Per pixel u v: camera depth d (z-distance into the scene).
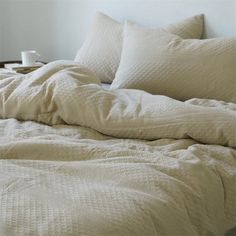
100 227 0.93
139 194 1.08
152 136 1.51
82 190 1.09
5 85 1.83
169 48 2.04
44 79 1.79
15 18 3.32
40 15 3.19
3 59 3.47
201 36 2.40
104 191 1.07
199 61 1.95
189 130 1.47
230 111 1.52
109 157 1.30
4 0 3.33
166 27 2.39
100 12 2.71
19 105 1.67
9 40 3.41
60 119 1.65
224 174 1.33
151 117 1.52
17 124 1.60
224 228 1.29
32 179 1.13
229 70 1.90
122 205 1.02
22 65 2.89
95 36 2.57
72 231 0.91
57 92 1.64
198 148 1.41
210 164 1.33
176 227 1.08
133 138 1.54
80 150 1.33
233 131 1.43
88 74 1.90
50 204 1.01
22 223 0.93
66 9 3.03
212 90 1.92
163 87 2.01
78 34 3.02
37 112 1.67
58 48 3.17
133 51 2.15
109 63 2.43
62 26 3.09
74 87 1.64
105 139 1.55
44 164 1.23
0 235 0.90
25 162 1.24
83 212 0.97
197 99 1.79
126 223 0.97
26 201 1.01
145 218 1.00
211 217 1.23
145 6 2.62
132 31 2.28
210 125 1.46
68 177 1.17
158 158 1.31
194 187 1.21
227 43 1.96
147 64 2.06
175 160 1.29
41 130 1.56
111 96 1.66
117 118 1.54
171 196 1.13
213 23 2.37
